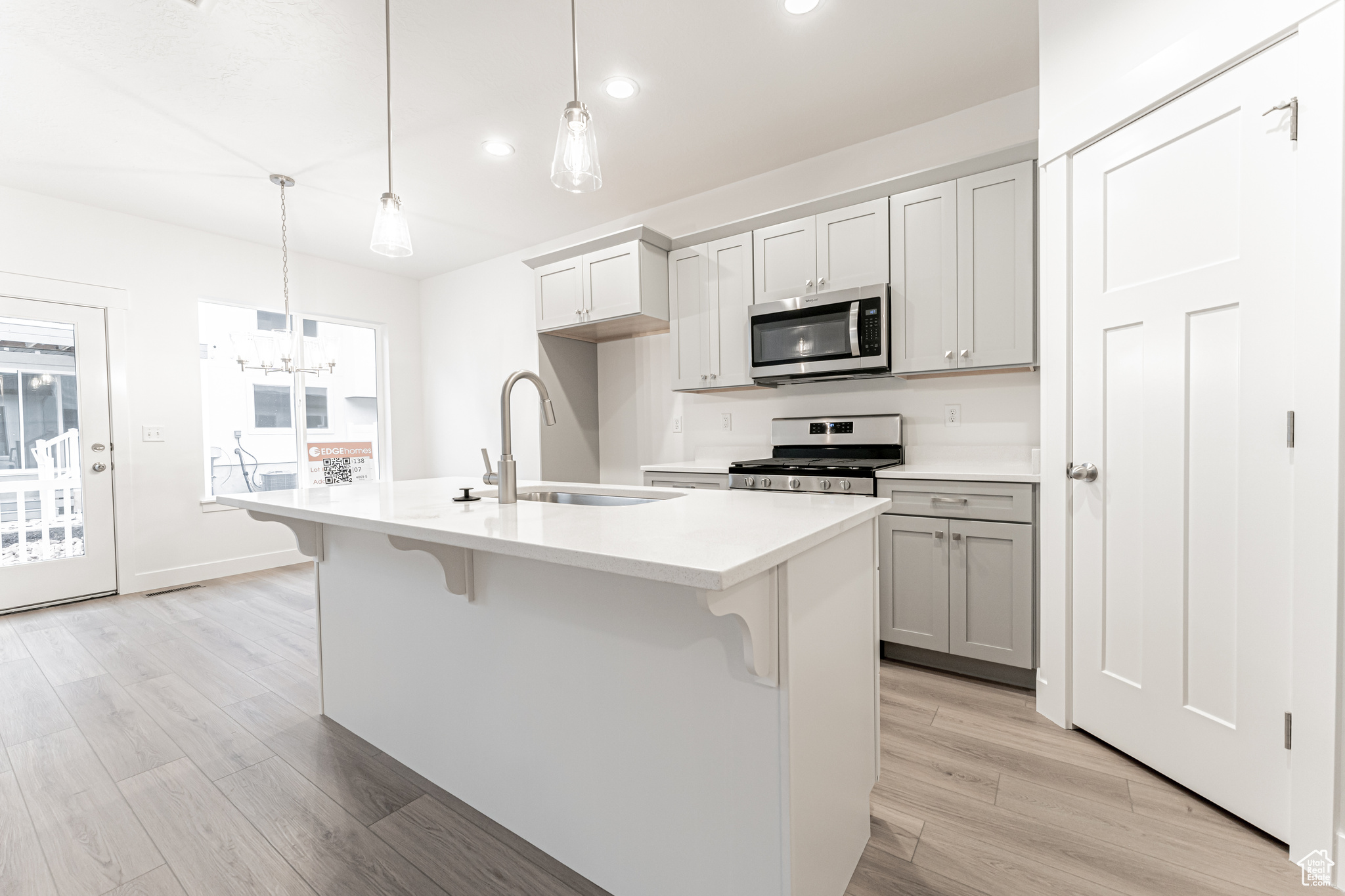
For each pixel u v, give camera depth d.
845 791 1.27
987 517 2.24
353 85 2.41
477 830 1.48
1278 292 1.33
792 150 3.03
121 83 2.35
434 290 5.21
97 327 3.60
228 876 1.32
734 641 1.05
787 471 2.71
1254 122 1.37
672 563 0.79
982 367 2.42
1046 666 2.00
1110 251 1.74
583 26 2.09
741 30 2.13
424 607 1.66
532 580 1.37
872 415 2.99
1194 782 1.54
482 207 3.72
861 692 1.37
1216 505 1.47
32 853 1.40
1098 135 1.75
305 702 2.21
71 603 3.51
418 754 1.71
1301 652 1.29
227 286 4.13
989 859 1.33
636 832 1.22
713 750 1.10
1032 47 2.25
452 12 2.00
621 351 4.11
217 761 1.79
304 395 4.73
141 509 3.76
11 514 3.34
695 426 3.72
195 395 4.00
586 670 1.28
